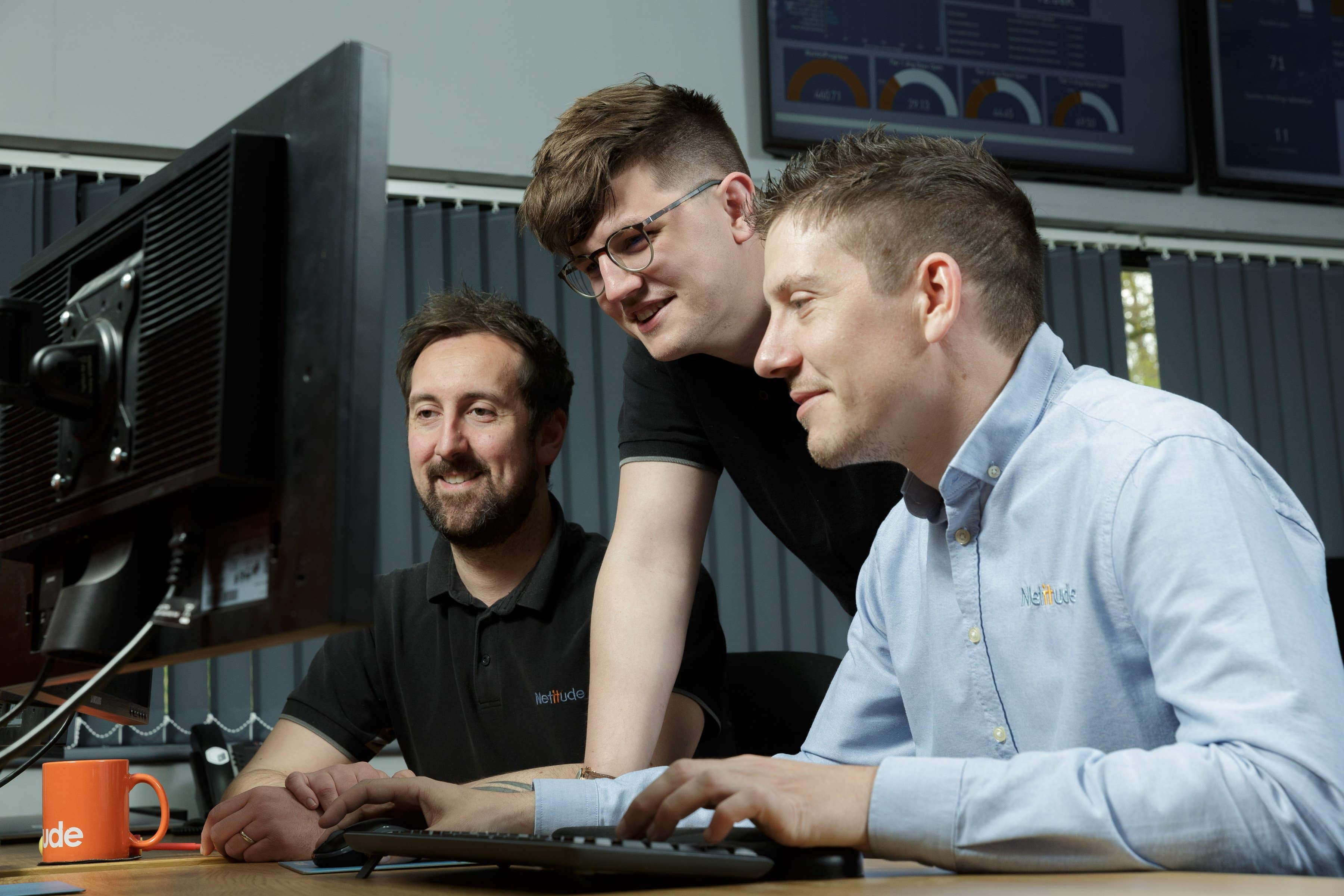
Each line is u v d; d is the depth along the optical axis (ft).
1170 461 2.77
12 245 8.54
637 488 5.17
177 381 2.39
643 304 4.80
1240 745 2.36
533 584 5.61
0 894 2.56
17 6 8.84
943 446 3.23
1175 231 11.34
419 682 5.74
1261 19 11.69
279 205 2.39
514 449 5.68
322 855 3.13
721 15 10.52
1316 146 11.65
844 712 3.75
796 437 5.09
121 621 2.51
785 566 9.73
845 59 10.55
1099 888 1.95
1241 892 1.84
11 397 2.52
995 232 3.17
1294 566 2.65
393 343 9.25
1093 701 2.92
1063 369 3.21
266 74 9.34
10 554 2.87
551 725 5.45
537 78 9.98
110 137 8.89
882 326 3.08
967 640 3.24
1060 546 3.02
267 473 2.30
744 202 4.86
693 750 5.12
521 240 9.75
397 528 8.91
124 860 3.67
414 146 9.57
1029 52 11.03
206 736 7.29
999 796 2.35
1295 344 11.43
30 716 4.35
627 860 2.18
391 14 9.70
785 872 2.36
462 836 2.48
